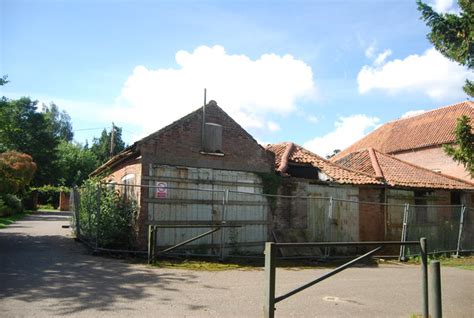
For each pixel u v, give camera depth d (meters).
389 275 12.17
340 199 16.72
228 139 14.83
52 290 7.77
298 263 14.01
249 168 15.14
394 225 18.36
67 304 6.91
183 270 10.80
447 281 11.56
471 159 13.79
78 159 59.12
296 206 16.17
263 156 15.60
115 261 11.28
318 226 16.53
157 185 13.16
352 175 17.98
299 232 16.03
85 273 9.44
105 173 17.62
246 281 9.87
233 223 14.50
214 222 14.13
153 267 10.84
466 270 14.12
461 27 13.04
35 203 41.81
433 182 20.30
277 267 12.77
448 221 19.47
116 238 12.83
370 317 7.26
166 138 13.48
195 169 13.97
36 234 17.16
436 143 29.20
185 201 13.62
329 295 8.86
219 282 9.55
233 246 14.44
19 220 26.03
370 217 17.91
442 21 13.18
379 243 5.83
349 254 16.75
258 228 15.14
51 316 6.25
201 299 7.80
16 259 10.65
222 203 14.36
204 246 13.84
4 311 6.36
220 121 14.76
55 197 48.38
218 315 6.80
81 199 17.12
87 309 6.68
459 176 27.69
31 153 44.62
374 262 15.31
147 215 12.86
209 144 14.28
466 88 14.09
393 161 22.16
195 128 14.11
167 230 13.25
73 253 12.14
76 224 15.65
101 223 12.77
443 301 8.85
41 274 9.05
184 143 13.82
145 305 7.13
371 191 18.19
